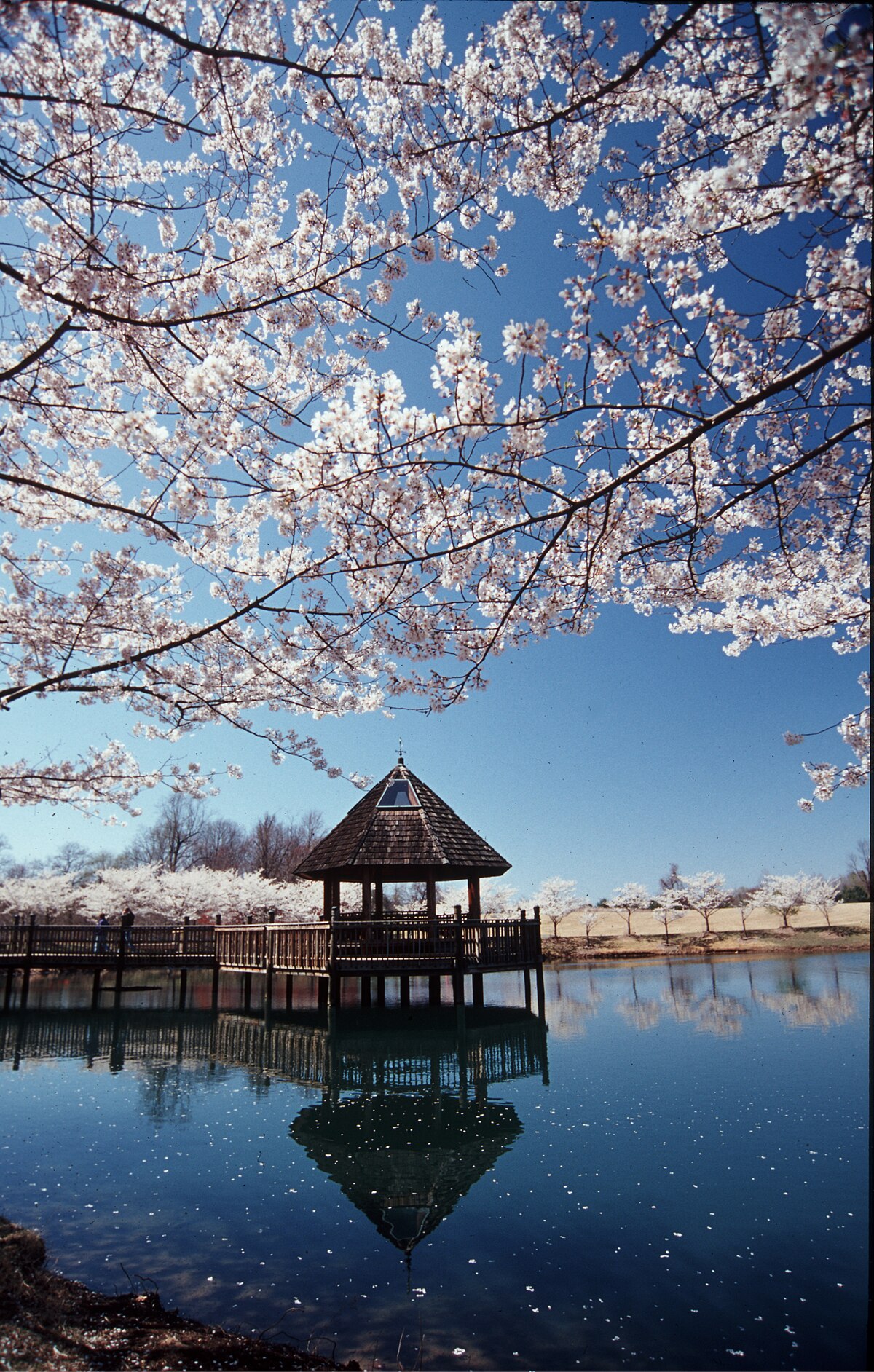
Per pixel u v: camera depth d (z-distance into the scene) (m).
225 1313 3.77
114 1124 7.30
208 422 4.88
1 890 28.50
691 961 28.56
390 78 3.75
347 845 14.61
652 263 3.38
